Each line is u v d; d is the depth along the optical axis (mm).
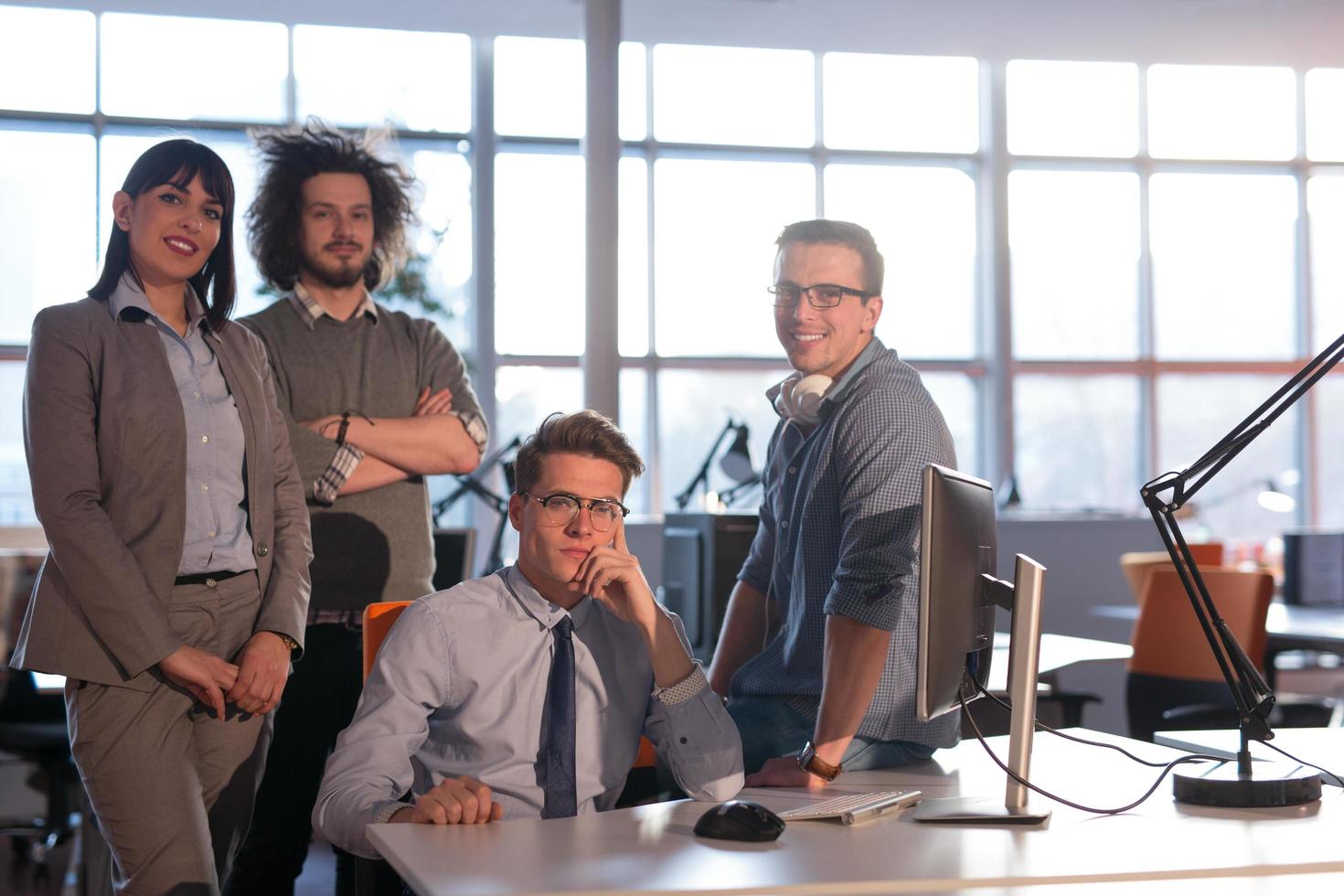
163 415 2049
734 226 8406
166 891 1987
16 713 4102
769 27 7875
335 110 7852
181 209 2086
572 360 8086
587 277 6457
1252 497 8758
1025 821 1594
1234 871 1383
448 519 7887
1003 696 3025
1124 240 8758
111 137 7570
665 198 8336
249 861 2504
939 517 1578
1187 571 1861
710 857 1413
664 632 1835
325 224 2705
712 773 1828
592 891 1271
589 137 6453
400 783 1762
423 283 7676
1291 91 8883
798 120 8500
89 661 1976
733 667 2410
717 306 8359
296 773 2547
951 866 1386
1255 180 8883
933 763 2080
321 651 2574
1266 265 8875
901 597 1956
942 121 8656
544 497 1830
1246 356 8844
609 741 1895
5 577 5641
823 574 2148
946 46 8250
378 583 2645
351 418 2643
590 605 1916
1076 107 8719
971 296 8672
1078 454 8672
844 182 8547
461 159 8008
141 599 1964
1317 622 5094
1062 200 8711
